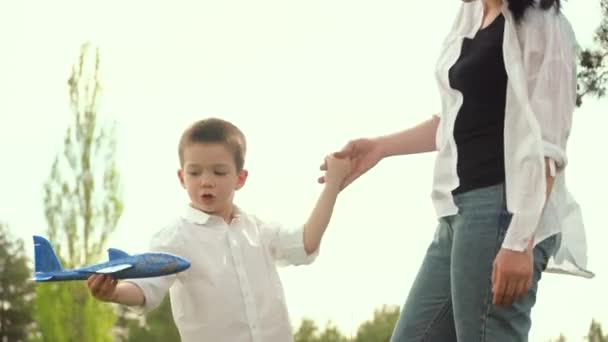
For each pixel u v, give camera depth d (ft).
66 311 94.63
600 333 49.60
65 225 94.27
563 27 14.40
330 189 16.42
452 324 15.38
